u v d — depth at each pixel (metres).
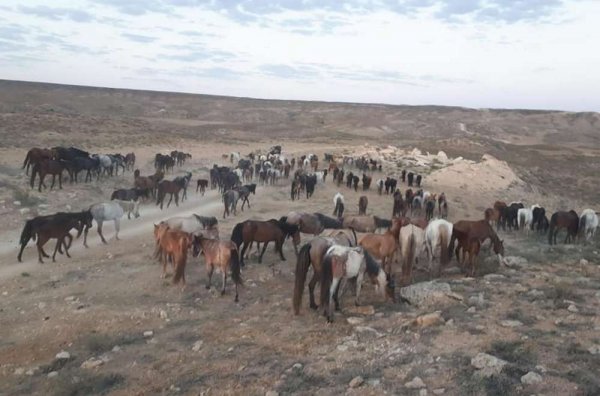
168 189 28.91
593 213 25.14
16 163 33.69
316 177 37.53
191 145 63.62
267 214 28.89
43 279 16.20
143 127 76.38
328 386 9.12
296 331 12.10
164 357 10.79
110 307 13.92
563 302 13.00
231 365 10.28
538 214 28.33
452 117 170.00
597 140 144.25
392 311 13.23
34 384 9.69
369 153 60.16
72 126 63.56
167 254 17.11
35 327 12.51
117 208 21.16
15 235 20.75
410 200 32.69
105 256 18.91
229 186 34.06
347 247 13.27
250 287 15.84
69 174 30.36
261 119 153.62
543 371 9.10
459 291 14.32
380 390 8.82
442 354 10.08
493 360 9.34
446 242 17.11
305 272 13.35
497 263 18.42
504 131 152.12
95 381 9.62
